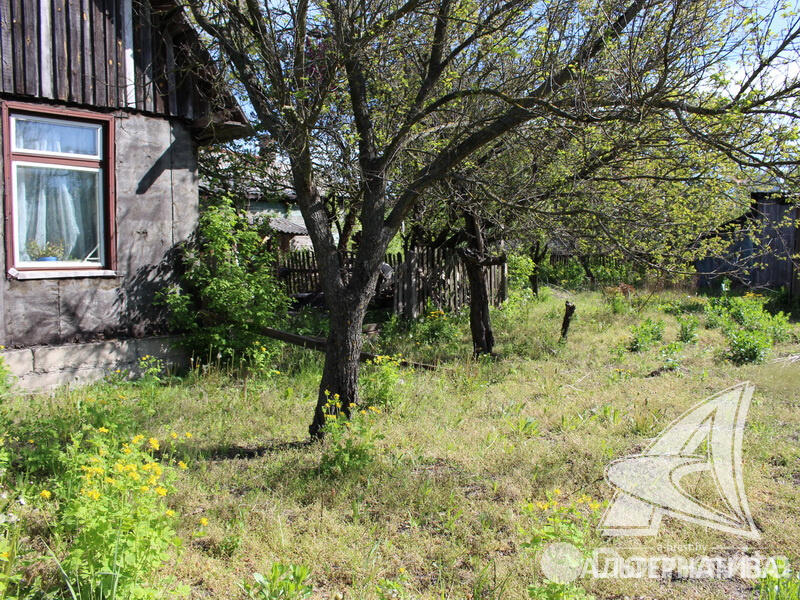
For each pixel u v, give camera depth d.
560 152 6.43
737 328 11.18
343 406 5.76
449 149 5.68
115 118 8.02
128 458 3.73
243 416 6.46
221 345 8.51
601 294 18.73
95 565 2.91
